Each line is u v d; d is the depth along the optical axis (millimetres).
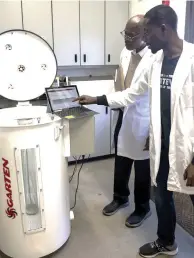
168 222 1614
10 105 2279
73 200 2383
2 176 1481
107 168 3059
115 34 3420
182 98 1293
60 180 1604
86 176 2857
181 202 2279
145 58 1706
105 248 1777
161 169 1519
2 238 1636
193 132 1316
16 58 1651
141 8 3189
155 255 1685
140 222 2014
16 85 1682
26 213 1548
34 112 1673
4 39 1603
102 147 3270
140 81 1638
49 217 1592
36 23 2982
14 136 1393
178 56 1323
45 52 1706
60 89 1642
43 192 1520
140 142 1864
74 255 1714
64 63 3219
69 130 1604
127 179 2174
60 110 1549
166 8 1282
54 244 1667
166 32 1286
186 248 1754
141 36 1678
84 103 1668
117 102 1705
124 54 2025
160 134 1444
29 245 1593
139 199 2012
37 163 1452
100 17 3279
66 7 3076
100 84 3018
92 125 1623
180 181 1425
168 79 1353
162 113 1426
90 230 1964
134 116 1838
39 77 1718
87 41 3279
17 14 2877
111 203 2211
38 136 1419
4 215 1560
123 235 1910
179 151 1363
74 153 1666
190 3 2482
